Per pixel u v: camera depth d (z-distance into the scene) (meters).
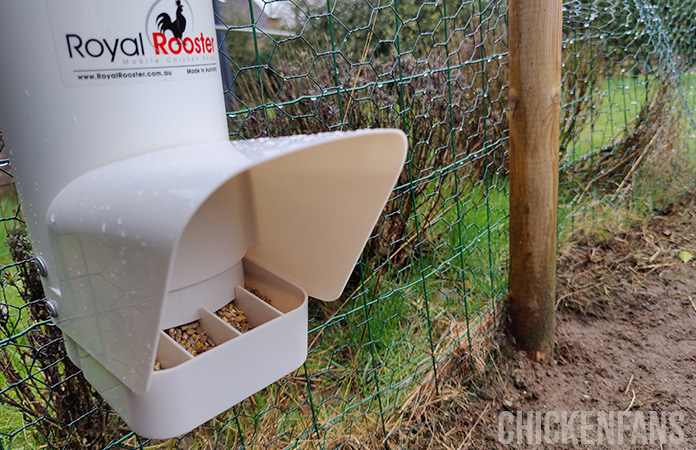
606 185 2.95
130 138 0.69
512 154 1.70
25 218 0.77
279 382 1.56
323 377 1.70
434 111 2.04
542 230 1.74
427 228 2.06
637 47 3.26
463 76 2.32
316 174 0.79
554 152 1.68
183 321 0.80
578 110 2.83
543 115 1.61
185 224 0.51
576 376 1.86
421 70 2.10
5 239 1.27
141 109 0.68
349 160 0.74
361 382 1.65
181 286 0.78
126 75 0.67
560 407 1.74
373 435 1.51
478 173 2.38
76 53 0.64
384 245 1.99
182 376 0.68
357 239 0.79
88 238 0.63
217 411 0.74
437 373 1.72
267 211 0.88
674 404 1.72
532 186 1.69
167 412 0.68
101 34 0.64
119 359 0.66
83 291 0.68
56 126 0.66
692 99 3.46
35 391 1.33
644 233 2.75
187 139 0.73
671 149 3.17
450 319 1.87
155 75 0.69
